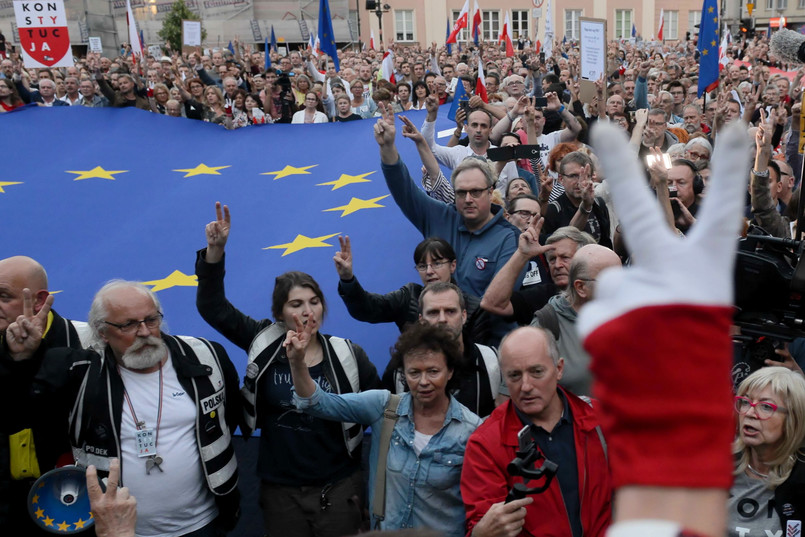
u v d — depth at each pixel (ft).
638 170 1.45
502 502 8.23
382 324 14.67
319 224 17.39
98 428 9.65
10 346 9.32
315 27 111.65
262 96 35.65
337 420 9.78
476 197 13.39
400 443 9.46
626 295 1.41
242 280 15.96
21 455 9.44
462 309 10.68
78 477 9.16
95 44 56.29
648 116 22.20
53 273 16.34
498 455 8.57
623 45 88.58
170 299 15.42
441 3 121.29
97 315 9.61
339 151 19.61
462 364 9.43
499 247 13.51
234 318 11.33
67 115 20.70
